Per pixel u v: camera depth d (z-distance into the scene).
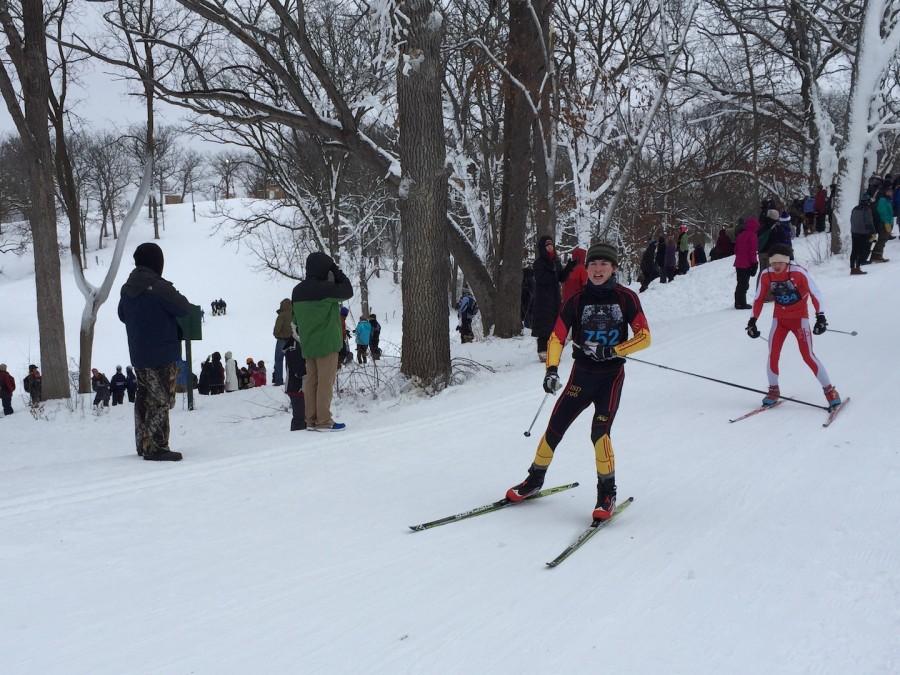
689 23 14.44
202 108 12.02
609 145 19.31
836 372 8.61
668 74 14.19
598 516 4.48
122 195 72.88
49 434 11.43
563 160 23.55
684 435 6.60
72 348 39.00
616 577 3.76
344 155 23.89
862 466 5.33
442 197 10.37
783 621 3.20
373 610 3.47
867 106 18.16
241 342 41.09
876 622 3.14
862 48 18.16
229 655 3.08
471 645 3.12
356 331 21.17
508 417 7.89
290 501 5.23
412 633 3.24
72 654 3.10
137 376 6.53
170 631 3.29
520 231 15.80
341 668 2.96
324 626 3.32
